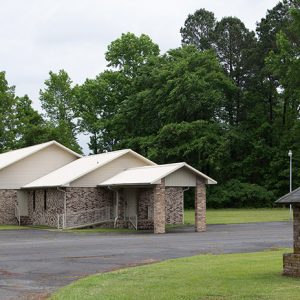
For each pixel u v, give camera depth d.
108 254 20.33
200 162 63.66
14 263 17.89
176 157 64.06
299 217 13.16
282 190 66.62
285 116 68.94
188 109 62.50
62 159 45.28
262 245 22.92
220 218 45.47
